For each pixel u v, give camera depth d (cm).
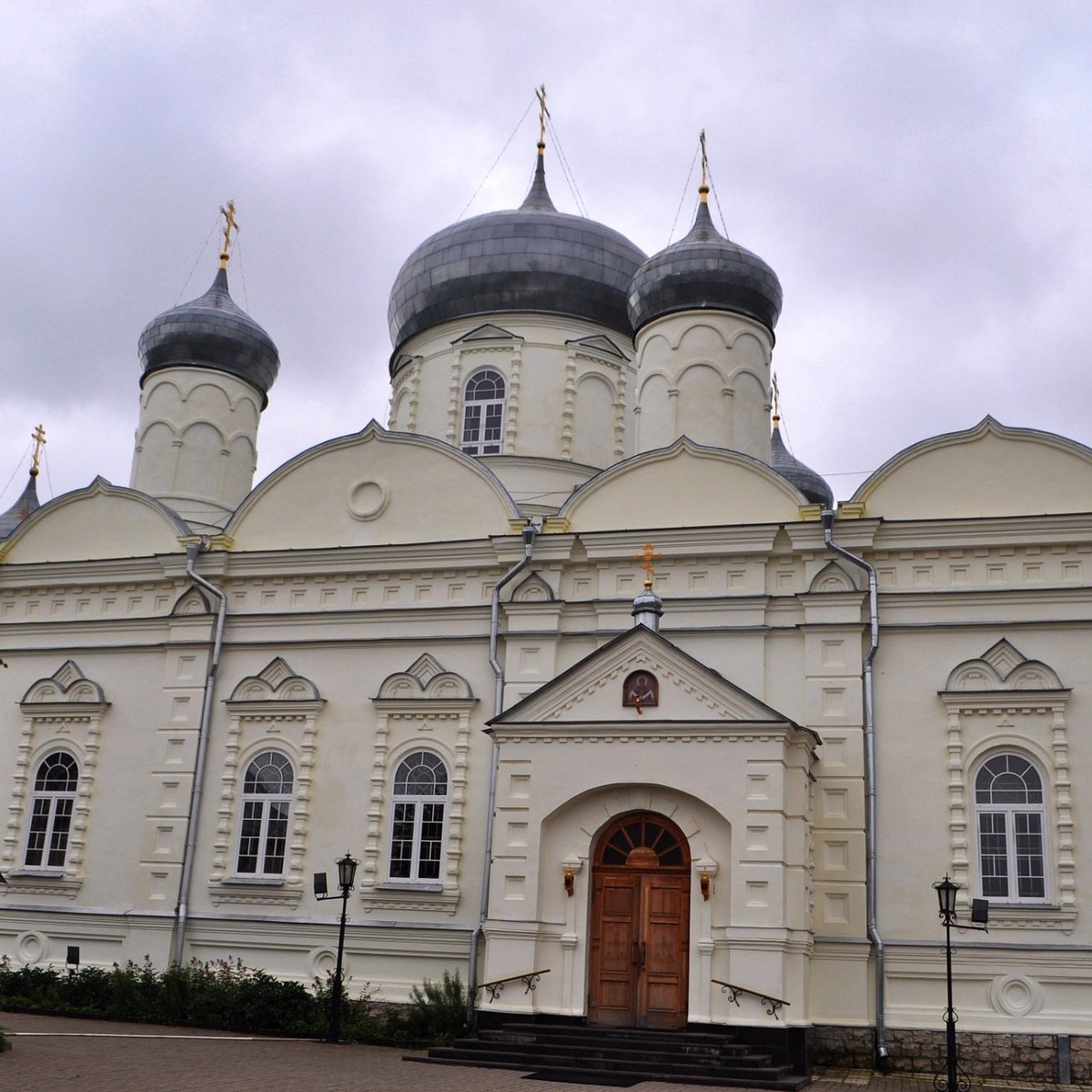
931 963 2150
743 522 2475
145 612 2755
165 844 2566
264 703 2588
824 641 2341
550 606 2481
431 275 3328
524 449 3158
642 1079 1836
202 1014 2245
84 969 2444
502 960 2106
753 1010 1984
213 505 3275
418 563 2603
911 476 2417
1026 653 2266
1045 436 2375
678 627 2420
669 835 2153
